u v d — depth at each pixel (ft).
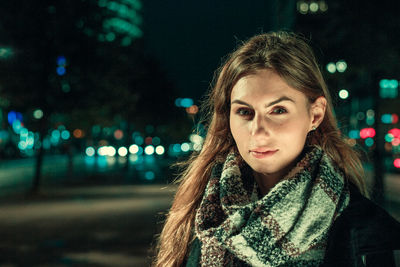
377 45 26.14
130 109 82.28
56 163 169.78
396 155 101.55
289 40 4.00
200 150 5.15
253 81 3.82
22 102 58.80
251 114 3.89
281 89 3.76
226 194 4.13
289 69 3.76
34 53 57.00
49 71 57.98
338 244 3.68
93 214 44.14
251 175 4.28
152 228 34.78
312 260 3.71
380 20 25.71
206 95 5.07
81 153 257.34
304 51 3.96
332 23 26.61
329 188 3.73
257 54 3.88
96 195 62.85
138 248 27.76
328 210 3.67
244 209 3.79
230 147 4.75
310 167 3.82
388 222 3.59
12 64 57.11
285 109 3.78
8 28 56.24
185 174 5.01
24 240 31.48
